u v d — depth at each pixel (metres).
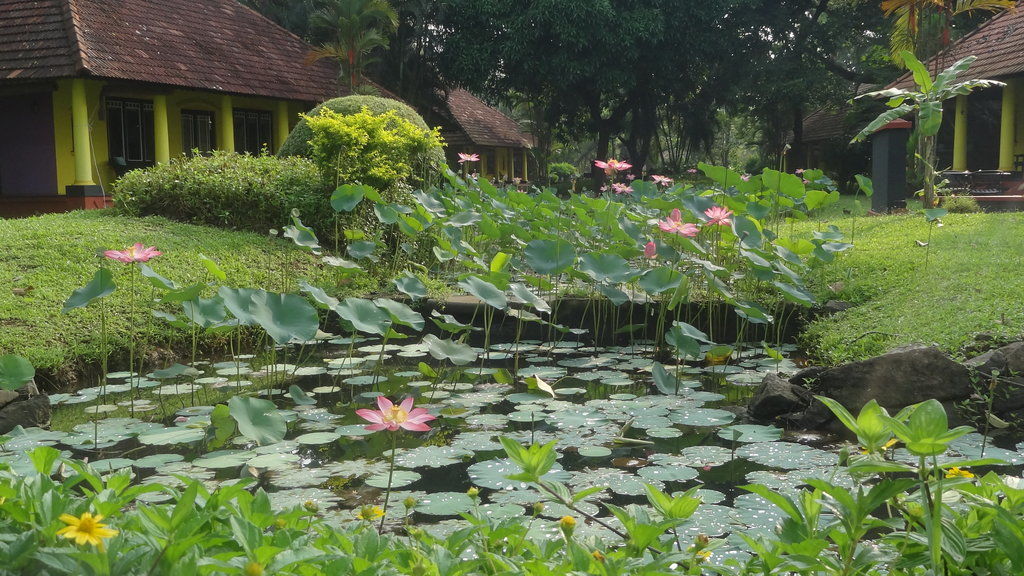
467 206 7.77
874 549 1.54
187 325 4.69
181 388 4.49
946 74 8.20
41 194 13.38
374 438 3.56
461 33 20.67
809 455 3.23
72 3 13.24
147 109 14.33
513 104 30.16
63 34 12.79
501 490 2.82
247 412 3.39
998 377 3.62
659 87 22.97
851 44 24.20
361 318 4.44
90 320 5.21
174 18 15.50
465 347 4.57
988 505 1.45
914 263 6.28
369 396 4.33
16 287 5.68
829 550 2.15
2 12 13.30
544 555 1.61
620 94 25.02
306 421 3.83
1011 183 12.75
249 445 3.46
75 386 4.62
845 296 5.89
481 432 3.62
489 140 26.23
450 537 1.64
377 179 7.66
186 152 15.03
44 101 13.19
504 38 20.80
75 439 3.50
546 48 20.81
